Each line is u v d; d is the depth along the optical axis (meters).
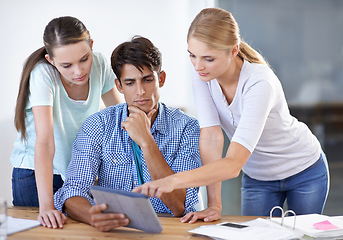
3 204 1.35
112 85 2.09
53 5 3.53
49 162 1.71
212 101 1.79
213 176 1.44
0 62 3.42
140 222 1.39
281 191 1.97
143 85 1.67
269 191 1.96
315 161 1.90
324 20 3.46
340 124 3.48
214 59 1.48
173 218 1.63
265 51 3.54
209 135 1.77
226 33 1.47
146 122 1.67
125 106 1.81
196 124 1.84
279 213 1.99
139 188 1.41
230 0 3.62
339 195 3.48
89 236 1.40
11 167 3.44
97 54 2.00
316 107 3.49
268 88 1.58
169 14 3.77
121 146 1.76
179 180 1.40
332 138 3.48
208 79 1.54
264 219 1.53
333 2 3.44
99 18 3.65
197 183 1.42
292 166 1.87
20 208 1.76
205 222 1.56
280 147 1.84
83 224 1.54
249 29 3.57
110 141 1.76
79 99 1.94
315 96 3.49
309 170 1.89
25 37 3.48
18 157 1.96
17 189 1.99
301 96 3.51
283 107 1.74
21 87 1.84
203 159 1.77
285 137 1.82
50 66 1.80
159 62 1.70
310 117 3.50
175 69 3.84
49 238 1.38
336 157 3.48
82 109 1.95
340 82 3.45
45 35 1.67
